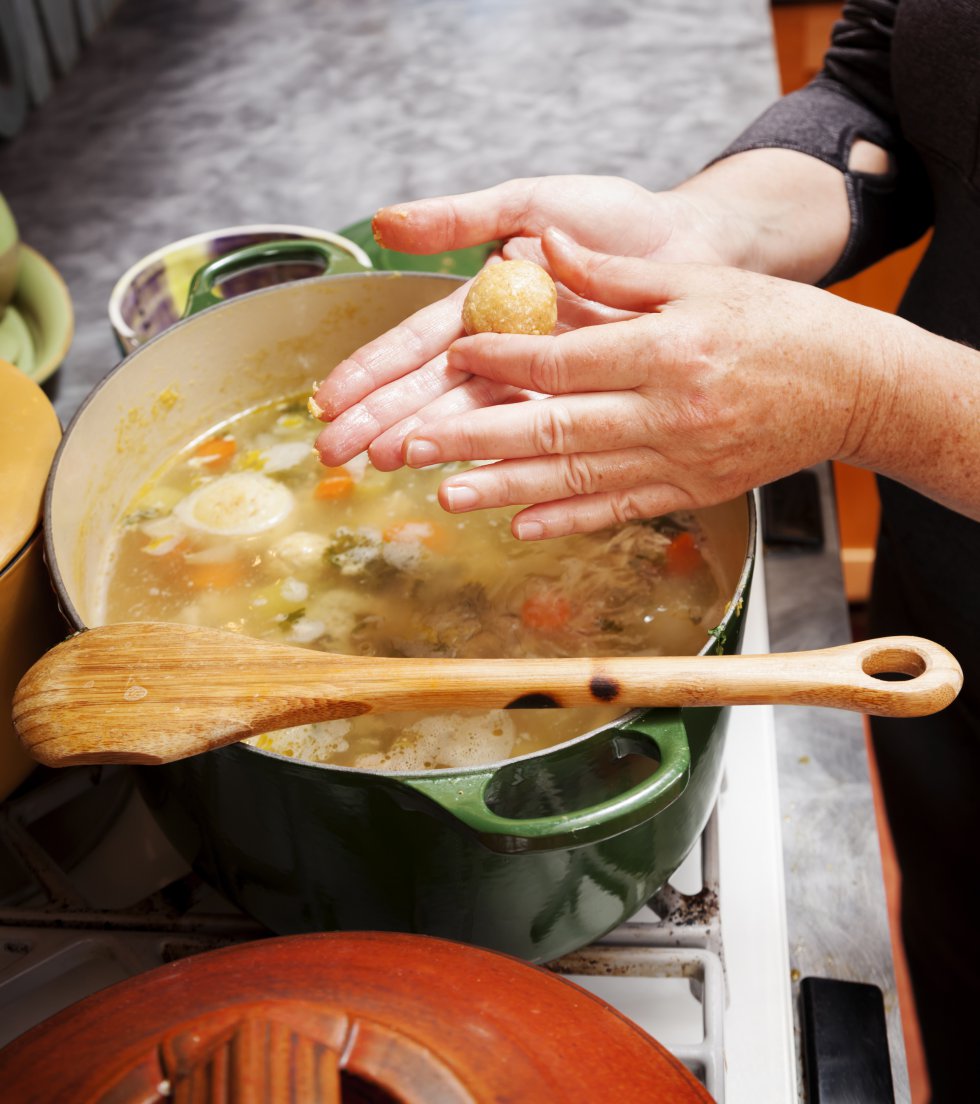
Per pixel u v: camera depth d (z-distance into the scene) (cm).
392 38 186
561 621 86
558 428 74
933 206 119
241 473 100
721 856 87
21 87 166
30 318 128
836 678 61
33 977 76
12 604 74
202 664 64
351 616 88
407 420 81
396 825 63
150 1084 47
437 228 93
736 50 179
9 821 83
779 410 76
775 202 107
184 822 73
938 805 137
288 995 51
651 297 80
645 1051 54
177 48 185
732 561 86
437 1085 47
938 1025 153
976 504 88
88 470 87
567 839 58
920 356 80
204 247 118
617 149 158
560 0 193
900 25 100
